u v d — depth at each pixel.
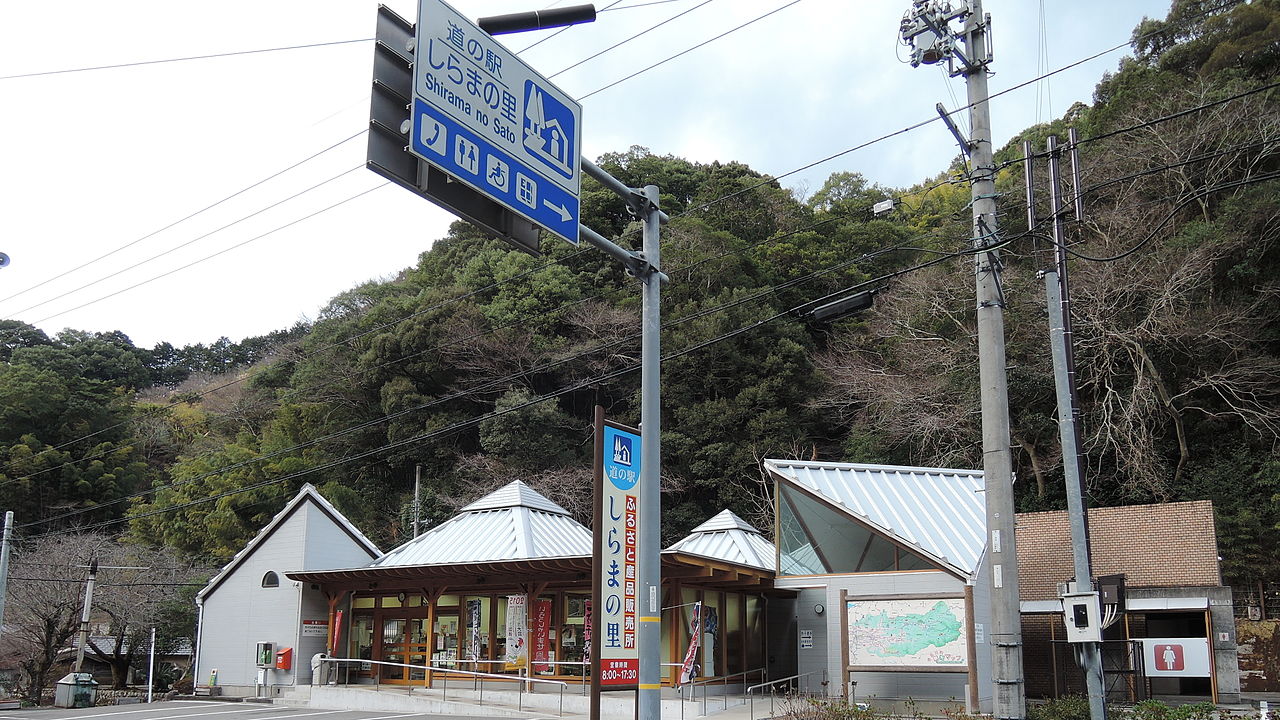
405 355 50.66
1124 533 25.08
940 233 45.81
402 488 51.25
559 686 24.39
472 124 8.58
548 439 45.41
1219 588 22.84
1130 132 38.16
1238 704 21.97
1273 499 30.84
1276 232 33.78
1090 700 13.19
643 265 10.77
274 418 56.94
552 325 50.75
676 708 21.31
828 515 24.12
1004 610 12.68
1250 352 33.72
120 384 78.75
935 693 21.84
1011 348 36.81
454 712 23.50
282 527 30.75
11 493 49.47
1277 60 39.91
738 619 26.17
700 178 63.84
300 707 26.36
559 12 9.14
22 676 39.72
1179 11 45.81
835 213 61.06
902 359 40.59
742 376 45.81
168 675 38.38
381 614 28.88
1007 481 13.05
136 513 50.88
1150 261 33.81
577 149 9.94
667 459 45.94
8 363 66.75
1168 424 35.91
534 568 23.70
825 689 21.81
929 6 14.38
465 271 57.16
